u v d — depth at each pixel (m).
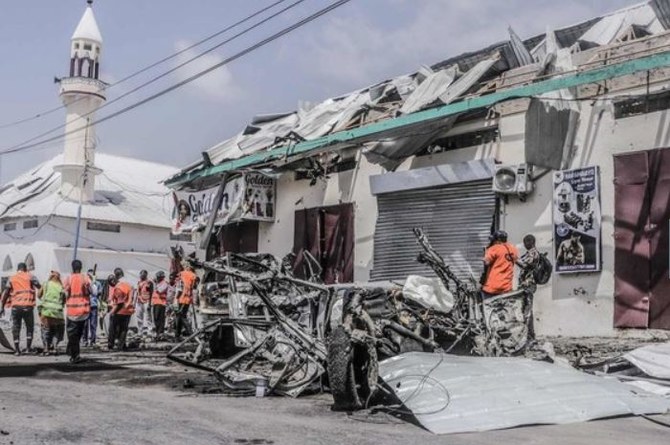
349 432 5.81
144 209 39.25
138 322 19.62
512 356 9.26
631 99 10.41
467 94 12.20
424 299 9.01
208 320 12.41
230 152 17.17
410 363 7.55
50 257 34.62
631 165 10.36
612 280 10.46
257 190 17.03
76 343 11.95
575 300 10.87
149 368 11.09
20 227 36.91
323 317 9.04
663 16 10.95
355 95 16.30
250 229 18.11
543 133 10.98
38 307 14.37
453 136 13.00
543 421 6.36
